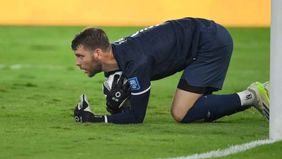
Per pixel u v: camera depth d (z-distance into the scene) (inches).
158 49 646.5
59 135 598.5
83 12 1953.7
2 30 1823.3
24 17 1966.0
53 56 1416.1
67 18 1953.7
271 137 574.6
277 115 566.3
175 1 1940.2
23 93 900.6
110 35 1708.9
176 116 670.5
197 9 1932.8
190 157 517.3
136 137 591.5
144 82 634.8
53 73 1163.3
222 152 534.9
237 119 707.4
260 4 1926.7
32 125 650.8
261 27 1875.0
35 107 776.3
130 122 649.6
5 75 1134.4
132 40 647.8
